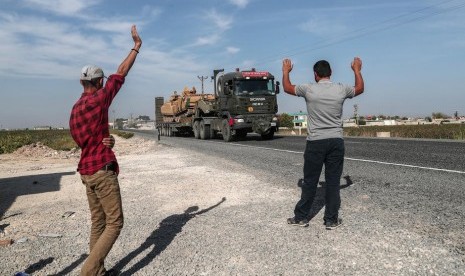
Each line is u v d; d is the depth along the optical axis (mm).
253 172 9688
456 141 17266
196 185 8289
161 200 7012
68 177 10539
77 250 4473
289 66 4703
